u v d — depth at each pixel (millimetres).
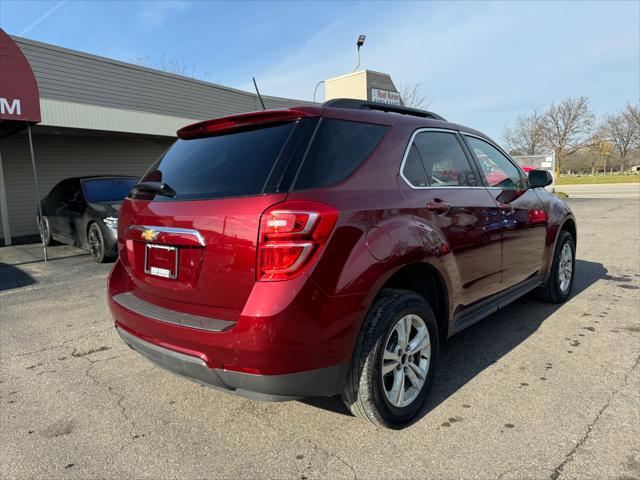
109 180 9219
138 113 13281
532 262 4168
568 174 77625
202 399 3080
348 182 2445
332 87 20828
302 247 2109
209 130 2848
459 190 3252
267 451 2475
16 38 10625
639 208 14641
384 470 2283
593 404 2830
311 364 2176
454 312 3064
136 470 2342
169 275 2521
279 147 2391
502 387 3088
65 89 11648
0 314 5152
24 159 13383
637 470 2217
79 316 5012
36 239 12156
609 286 5527
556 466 2264
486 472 2238
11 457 2477
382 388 2469
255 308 2090
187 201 2484
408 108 3375
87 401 3084
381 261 2381
